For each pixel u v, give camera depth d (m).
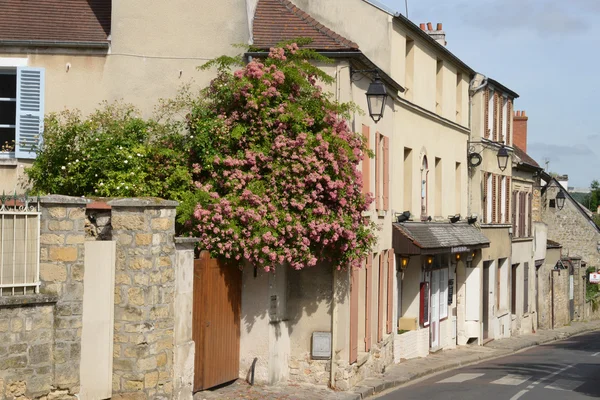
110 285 11.46
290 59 15.94
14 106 17.12
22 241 10.23
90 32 17.28
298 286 16.47
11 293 10.11
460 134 29.58
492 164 33.09
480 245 28.23
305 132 15.19
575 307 49.12
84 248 10.93
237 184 14.78
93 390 11.22
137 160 15.27
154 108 16.92
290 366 16.50
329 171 15.24
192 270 12.98
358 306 18.31
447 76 27.84
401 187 23.06
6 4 17.73
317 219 14.96
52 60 16.95
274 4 18.05
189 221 14.50
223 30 17.03
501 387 17.97
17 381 10.05
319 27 17.56
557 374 20.75
